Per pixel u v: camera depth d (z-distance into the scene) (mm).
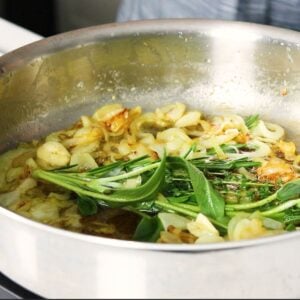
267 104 657
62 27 1195
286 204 508
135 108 642
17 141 609
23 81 598
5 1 1148
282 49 630
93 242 378
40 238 396
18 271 427
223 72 657
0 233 423
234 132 609
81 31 621
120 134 619
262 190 535
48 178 552
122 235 503
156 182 511
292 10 718
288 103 651
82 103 647
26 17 1171
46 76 615
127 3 814
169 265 379
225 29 637
